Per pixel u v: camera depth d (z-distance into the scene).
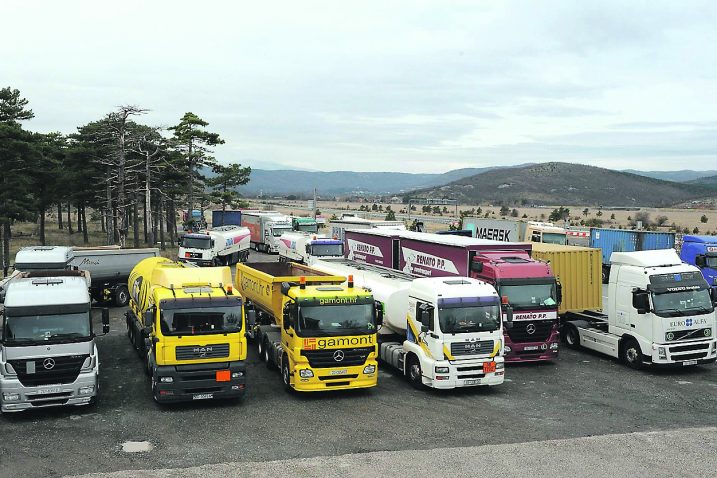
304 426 13.80
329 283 17.88
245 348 15.15
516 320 18.95
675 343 18.23
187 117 61.16
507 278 19.16
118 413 14.66
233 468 11.27
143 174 55.72
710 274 28.56
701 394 16.55
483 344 16.34
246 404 15.52
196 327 14.83
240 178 71.19
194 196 66.25
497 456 11.93
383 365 20.05
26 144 41.12
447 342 16.14
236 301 15.27
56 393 14.13
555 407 15.37
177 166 60.81
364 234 29.94
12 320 14.21
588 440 12.87
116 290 30.31
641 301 18.47
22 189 42.53
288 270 23.02
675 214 170.00
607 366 19.73
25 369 13.95
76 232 72.50
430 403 15.70
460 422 14.13
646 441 12.78
